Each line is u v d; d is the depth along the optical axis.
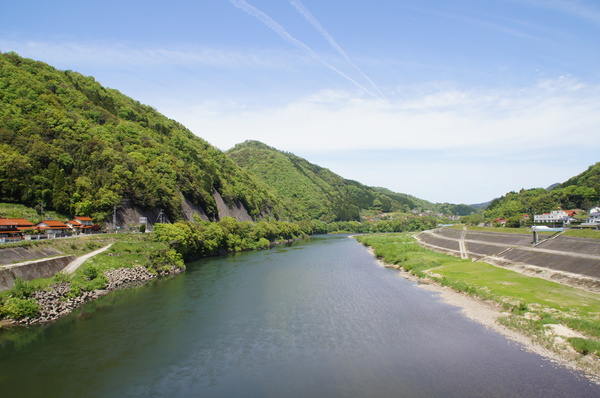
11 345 34.53
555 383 26.45
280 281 63.94
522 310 41.12
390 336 36.69
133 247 70.25
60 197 77.56
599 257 56.56
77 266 56.38
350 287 58.94
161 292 55.31
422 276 66.19
